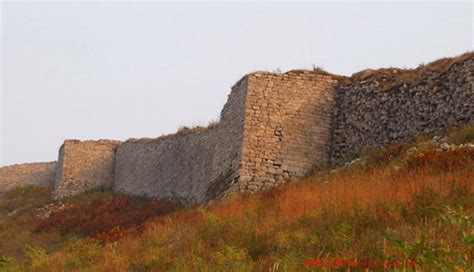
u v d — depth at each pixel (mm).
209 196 24422
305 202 13891
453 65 19312
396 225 10070
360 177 15789
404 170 14703
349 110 22984
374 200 12047
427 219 9836
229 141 23906
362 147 21922
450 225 8781
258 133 22484
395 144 20000
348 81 23672
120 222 27062
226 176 23078
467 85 18438
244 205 16344
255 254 10570
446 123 18938
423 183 12266
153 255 11898
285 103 23047
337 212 11742
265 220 12961
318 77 23672
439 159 14703
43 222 29516
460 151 14805
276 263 8836
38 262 14570
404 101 20766
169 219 18094
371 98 22141
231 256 9688
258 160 22109
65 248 17859
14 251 22859
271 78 23297
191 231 13836
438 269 6762
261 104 22906
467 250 7617
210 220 13594
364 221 10586
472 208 10133
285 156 22344
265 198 17281
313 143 22766
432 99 19703
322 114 23203
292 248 10086
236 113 23703
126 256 12469
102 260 13125
